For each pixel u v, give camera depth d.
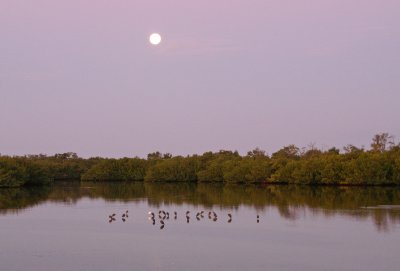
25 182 164.75
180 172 199.50
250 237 60.34
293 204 95.81
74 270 45.31
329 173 159.25
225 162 191.38
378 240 57.47
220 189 147.75
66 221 74.69
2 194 126.31
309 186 159.62
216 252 52.25
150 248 54.34
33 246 55.59
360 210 84.19
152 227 68.56
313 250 52.81
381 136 186.50
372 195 116.69
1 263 47.88
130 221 74.25
